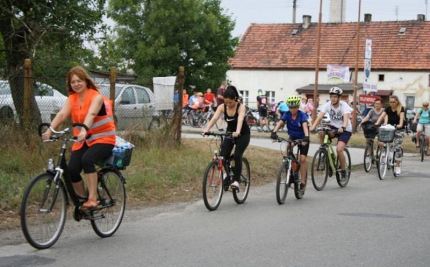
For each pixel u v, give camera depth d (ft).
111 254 22.29
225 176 32.63
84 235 25.25
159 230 26.71
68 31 49.08
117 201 25.71
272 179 45.52
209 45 131.44
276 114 102.63
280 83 171.22
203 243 24.22
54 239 23.16
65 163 23.32
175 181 38.86
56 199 22.99
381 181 46.50
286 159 34.83
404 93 159.84
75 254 22.16
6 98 41.98
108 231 25.32
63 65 47.24
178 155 46.55
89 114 22.89
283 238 25.31
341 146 41.19
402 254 23.04
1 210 28.68
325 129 41.06
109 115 23.97
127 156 25.53
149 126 49.03
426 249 23.93
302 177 36.19
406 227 28.17
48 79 46.19
